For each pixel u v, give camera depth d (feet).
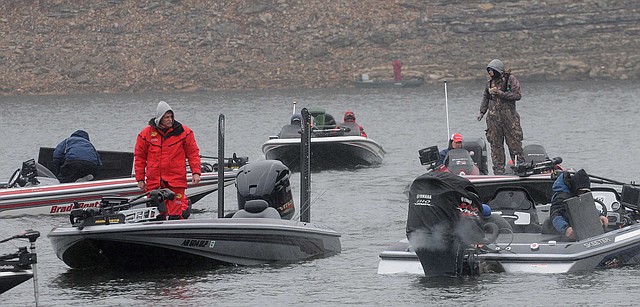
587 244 133.39
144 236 138.21
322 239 154.51
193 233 140.26
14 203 200.23
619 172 247.91
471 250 129.39
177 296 126.72
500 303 117.70
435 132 415.64
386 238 168.04
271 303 122.11
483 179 199.11
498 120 224.12
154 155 153.07
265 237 145.18
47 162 221.87
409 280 131.54
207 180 213.87
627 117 457.27
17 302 125.39
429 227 128.36
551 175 191.01
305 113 161.27
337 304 120.57
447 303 118.52
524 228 146.41
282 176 158.40
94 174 207.82
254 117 549.54
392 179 253.44
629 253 134.21
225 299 124.57
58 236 138.92
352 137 281.74
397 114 549.54
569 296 119.55
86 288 132.57
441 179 128.57
